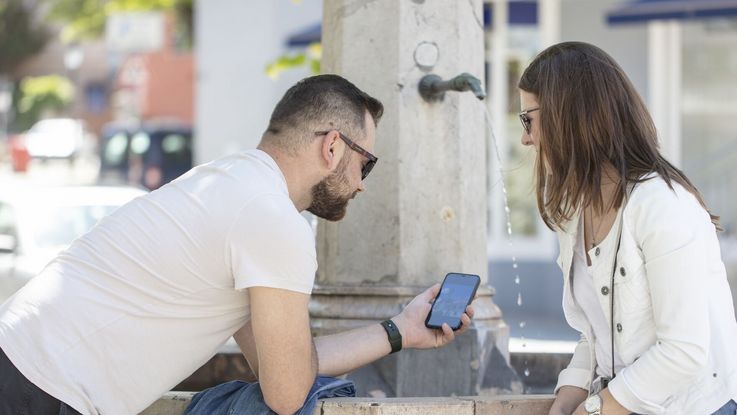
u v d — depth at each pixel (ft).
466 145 14.10
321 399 10.21
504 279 39.68
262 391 9.94
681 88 40.47
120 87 92.48
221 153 47.32
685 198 9.30
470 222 14.16
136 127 63.57
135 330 9.90
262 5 46.47
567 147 9.86
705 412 9.26
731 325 9.51
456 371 13.50
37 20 132.57
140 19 65.46
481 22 14.64
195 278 9.83
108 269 9.95
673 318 8.99
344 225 13.92
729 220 40.27
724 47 40.16
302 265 9.66
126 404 9.98
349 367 11.17
